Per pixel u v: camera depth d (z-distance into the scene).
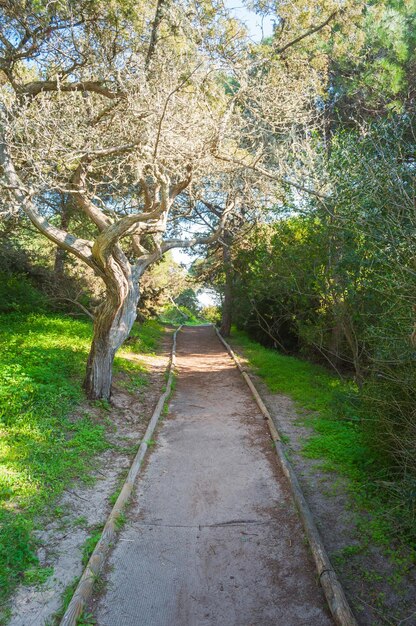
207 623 3.80
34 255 19.31
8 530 4.59
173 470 6.69
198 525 5.24
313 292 11.38
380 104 11.08
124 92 8.52
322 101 12.77
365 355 9.16
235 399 10.70
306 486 6.06
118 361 12.54
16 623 3.66
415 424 5.22
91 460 6.68
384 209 5.95
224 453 7.34
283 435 7.97
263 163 10.16
